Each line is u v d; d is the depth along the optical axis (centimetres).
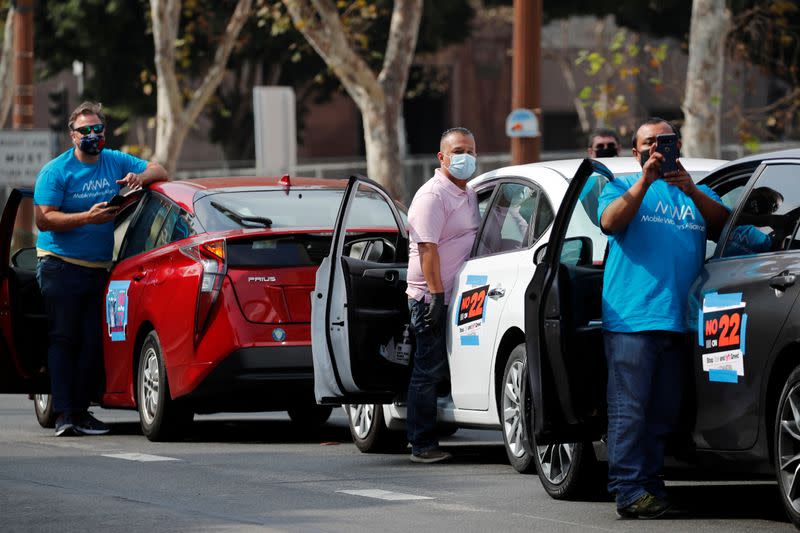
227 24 8112
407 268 2314
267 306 2512
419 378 2294
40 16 8394
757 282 1656
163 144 6588
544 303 1812
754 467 1664
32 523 1758
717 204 1764
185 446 2600
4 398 3725
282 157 5403
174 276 2580
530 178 2162
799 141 6938
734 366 1673
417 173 8250
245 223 2558
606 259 1781
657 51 5475
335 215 2608
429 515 1809
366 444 2502
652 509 1747
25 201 5781
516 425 2134
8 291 2855
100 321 2802
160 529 1709
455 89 12369
